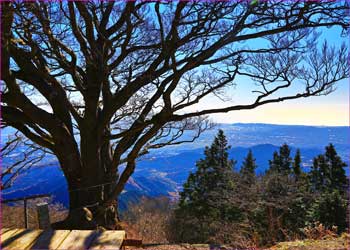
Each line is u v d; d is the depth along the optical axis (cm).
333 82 666
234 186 2112
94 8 639
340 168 3020
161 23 657
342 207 1697
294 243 512
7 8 450
